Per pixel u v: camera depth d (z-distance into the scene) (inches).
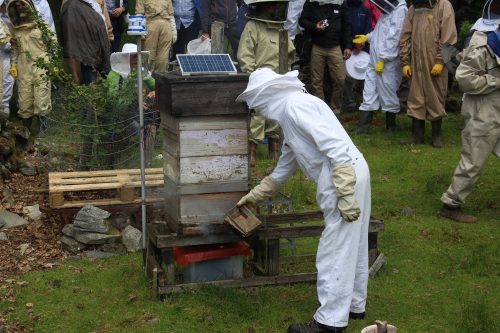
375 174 303.0
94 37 341.1
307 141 161.5
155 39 381.4
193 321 175.0
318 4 373.1
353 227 160.9
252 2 297.4
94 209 227.0
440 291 194.1
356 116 412.2
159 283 186.2
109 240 224.1
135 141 267.1
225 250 189.0
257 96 164.6
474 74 227.0
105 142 265.4
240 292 188.9
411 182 292.0
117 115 265.6
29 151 323.0
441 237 232.4
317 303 184.9
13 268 211.8
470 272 205.5
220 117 179.2
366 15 395.9
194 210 181.9
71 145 271.7
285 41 260.5
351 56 399.2
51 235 235.8
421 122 348.5
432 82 335.9
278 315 178.1
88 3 343.0
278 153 323.3
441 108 338.6
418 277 203.0
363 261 171.0
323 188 160.6
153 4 378.3
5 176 288.5
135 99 266.4
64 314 181.9
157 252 199.3
